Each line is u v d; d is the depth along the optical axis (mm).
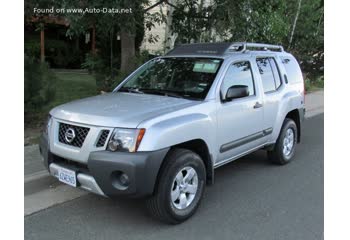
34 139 6832
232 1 8031
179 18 9234
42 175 5281
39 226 4203
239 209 4707
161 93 5035
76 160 4086
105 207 4688
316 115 11719
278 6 10102
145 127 3877
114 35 10023
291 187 5469
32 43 18031
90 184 3986
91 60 10258
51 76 7773
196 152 4676
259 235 4094
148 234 4062
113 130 3910
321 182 5676
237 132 5156
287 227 4273
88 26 7801
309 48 16594
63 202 4809
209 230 4176
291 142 6652
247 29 8516
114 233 4086
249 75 5543
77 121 4129
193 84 4973
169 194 4059
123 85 5574
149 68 5641
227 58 5223
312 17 15586
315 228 4254
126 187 3822
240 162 6633
